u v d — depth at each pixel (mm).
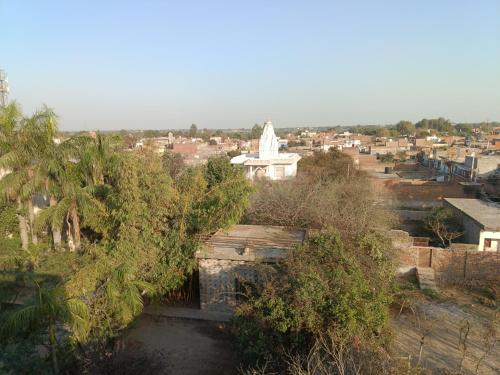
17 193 15516
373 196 24734
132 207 11398
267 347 8312
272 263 11430
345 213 17000
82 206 13781
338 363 6637
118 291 8867
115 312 9000
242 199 13500
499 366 9672
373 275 10375
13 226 17672
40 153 14977
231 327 9719
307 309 8242
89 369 8234
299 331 8289
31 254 15047
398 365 7270
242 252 12203
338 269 8969
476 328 11523
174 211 12539
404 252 15789
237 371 9172
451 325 11789
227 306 12203
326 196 19047
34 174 14797
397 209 27812
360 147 77562
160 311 12289
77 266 12906
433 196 31172
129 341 10555
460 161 42312
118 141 16047
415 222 25141
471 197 30656
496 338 10703
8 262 14258
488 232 17547
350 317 7977
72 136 15367
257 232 14438
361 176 32094
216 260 12125
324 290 8453
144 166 12273
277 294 8859
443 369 9461
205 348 10453
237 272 12000
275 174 33594
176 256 12055
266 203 17875
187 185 13938
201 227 12836
